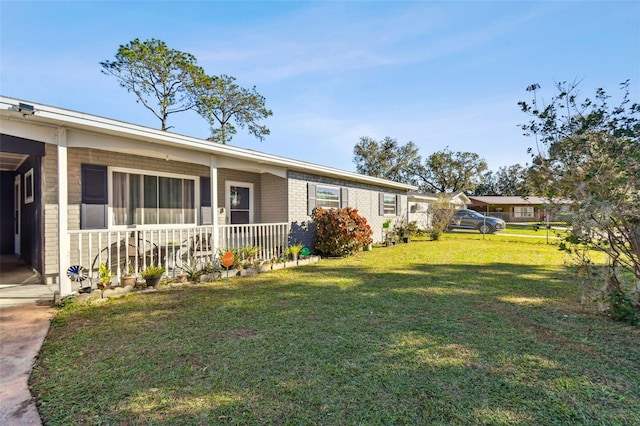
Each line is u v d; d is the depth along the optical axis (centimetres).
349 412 211
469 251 1071
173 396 229
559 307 436
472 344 314
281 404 219
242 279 625
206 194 826
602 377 253
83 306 438
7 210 903
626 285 393
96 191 630
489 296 494
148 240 665
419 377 253
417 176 3875
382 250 1108
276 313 412
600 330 351
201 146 623
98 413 210
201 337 333
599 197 357
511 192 4716
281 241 872
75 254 598
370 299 477
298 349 304
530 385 241
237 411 212
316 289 541
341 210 998
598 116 364
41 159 568
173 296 496
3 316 396
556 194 404
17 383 245
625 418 204
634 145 345
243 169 805
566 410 212
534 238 1536
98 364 275
